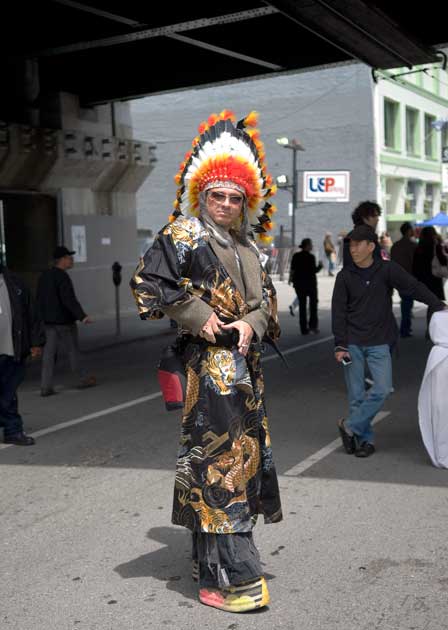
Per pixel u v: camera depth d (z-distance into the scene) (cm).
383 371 641
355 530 486
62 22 1277
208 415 371
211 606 388
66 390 1020
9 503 562
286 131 4016
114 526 507
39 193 1716
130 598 400
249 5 1144
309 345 1397
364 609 382
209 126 388
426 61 1455
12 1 1180
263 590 380
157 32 1291
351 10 1112
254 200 392
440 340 620
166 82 1712
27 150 1589
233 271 377
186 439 382
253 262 388
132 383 1061
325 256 3741
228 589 382
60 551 467
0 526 514
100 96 1788
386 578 417
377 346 643
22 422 782
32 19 1261
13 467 655
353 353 648
